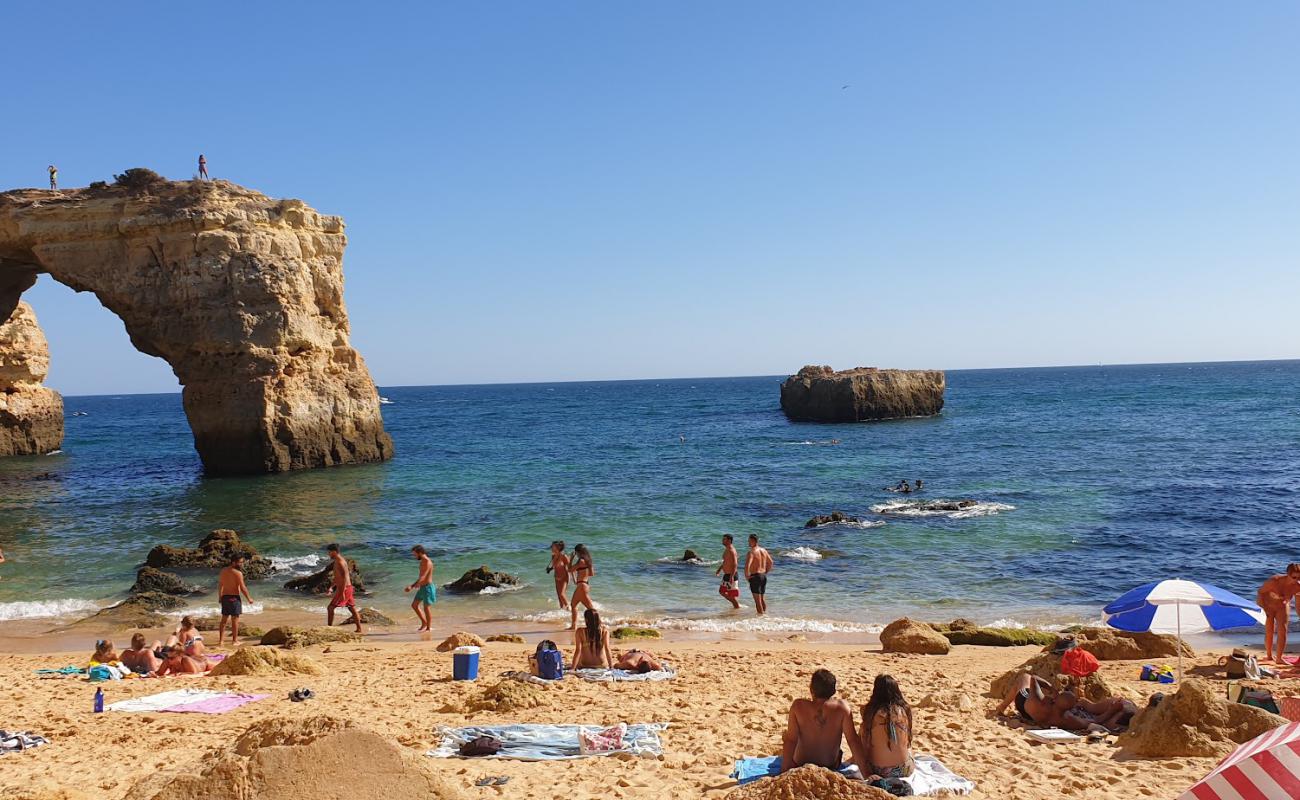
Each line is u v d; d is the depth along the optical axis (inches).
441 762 324.5
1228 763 199.3
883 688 289.7
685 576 917.8
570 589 874.1
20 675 535.2
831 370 3499.0
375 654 619.2
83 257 1614.2
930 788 279.0
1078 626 657.6
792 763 290.0
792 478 1678.2
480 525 1225.4
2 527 1253.7
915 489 1498.5
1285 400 3848.4
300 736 236.8
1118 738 347.3
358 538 1153.4
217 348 1690.5
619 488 1573.6
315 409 1856.5
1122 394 4852.4
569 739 351.3
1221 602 423.2
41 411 2470.5
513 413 5007.4
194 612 807.1
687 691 463.5
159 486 1658.5
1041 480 1556.3
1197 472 1587.1
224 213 1667.1
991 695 446.6
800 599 822.5
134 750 349.1
